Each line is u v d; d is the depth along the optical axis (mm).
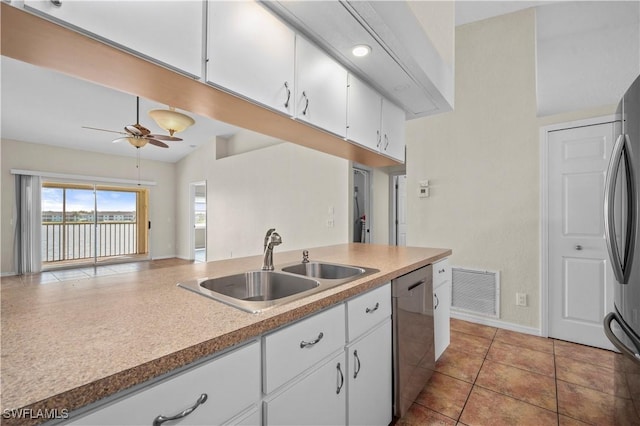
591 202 2516
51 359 605
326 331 1095
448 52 2480
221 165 6438
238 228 5941
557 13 2793
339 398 1164
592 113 2506
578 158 2572
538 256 2756
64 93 4125
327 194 4324
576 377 2051
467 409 1728
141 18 933
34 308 933
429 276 2006
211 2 1126
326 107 1696
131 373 573
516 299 2863
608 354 2373
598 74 2924
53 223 6262
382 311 1475
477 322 3066
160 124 3246
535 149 2773
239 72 1215
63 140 5902
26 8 729
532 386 1951
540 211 2738
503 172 2934
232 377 767
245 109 1378
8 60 3387
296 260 1932
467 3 2771
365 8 1362
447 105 2508
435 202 3328
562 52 3086
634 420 1191
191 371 679
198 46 1082
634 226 1201
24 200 5812
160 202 7863
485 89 3041
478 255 3068
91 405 544
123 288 1186
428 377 1930
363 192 4930
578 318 2582
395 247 2762
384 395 1492
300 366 975
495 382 1999
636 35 2799
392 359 1579
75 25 803
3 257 5613
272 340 879
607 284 2457
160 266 6684
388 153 2355
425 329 1909
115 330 761
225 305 973
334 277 1788
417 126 3463
